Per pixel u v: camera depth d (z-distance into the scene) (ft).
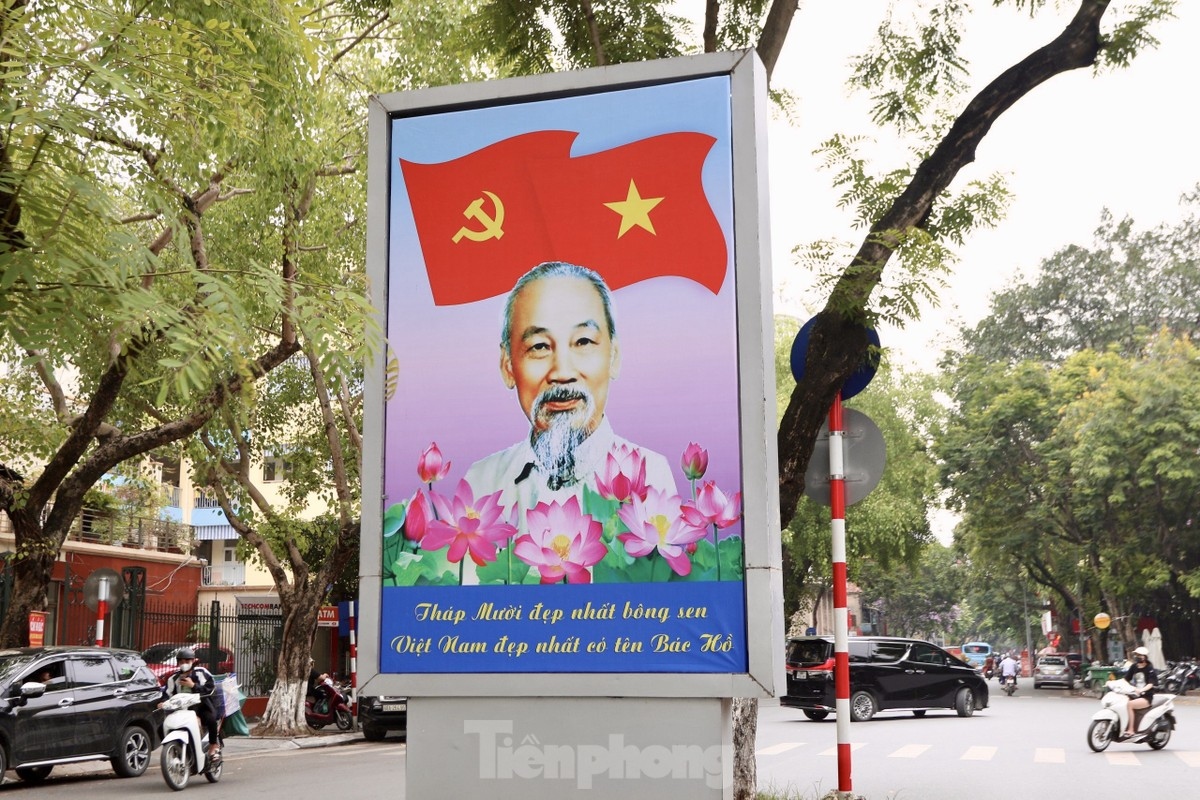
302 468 84.79
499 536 19.65
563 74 20.36
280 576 79.77
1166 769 49.47
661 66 20.01
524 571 19.45
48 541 55.52
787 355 136.15
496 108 20.74
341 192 59.16
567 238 20.12
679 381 19.26
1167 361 128.67
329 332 19.69
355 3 43.91
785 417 30.71
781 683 19.17
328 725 87.04
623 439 19.39
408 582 19.85
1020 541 146.92
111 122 21.16
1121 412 129.49
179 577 113.91
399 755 62.23
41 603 55.62
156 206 23.13
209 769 49.29
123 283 18.92
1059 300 157.89
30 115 18.35
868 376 30.58
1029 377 147.33
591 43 36.19
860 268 30.09
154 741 54.80
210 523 146.00
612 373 19.60
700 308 19.36
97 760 54.29
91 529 100.42
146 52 21.22
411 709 19.69
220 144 37.24
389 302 20.68
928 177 32.50
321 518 104.27
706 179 19.65
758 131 19.74
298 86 39.19
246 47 31.63
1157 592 144.97
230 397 49.49
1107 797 40.14
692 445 19.06
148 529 111.45
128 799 43.88
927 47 36.63
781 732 73.41
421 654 19.62
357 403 82.74
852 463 29.99
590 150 20.24
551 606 19.24
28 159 20.38
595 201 20.10
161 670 82.48
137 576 88.28
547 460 19.63
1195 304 144.15
